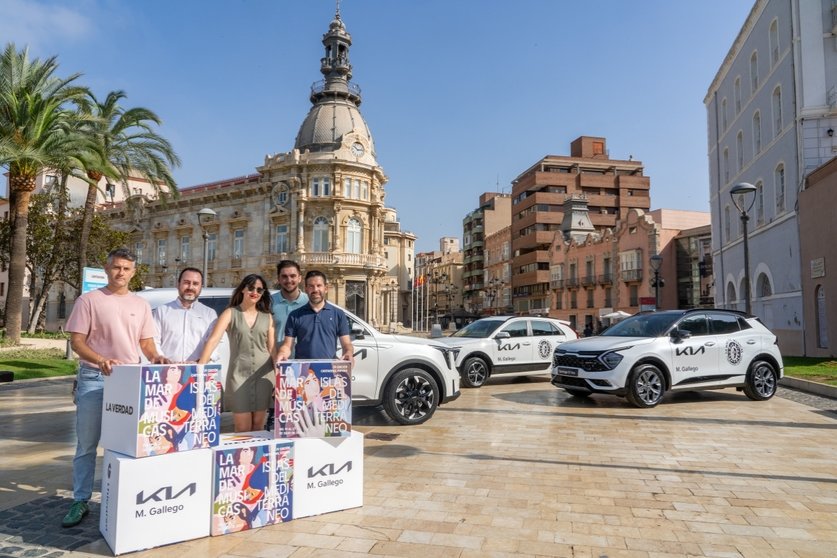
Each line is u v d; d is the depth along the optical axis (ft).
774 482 18.40
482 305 309.01
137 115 82.02
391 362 28.04
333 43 173.88
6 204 186.19
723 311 36.55
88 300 15.40
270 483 14.71
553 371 35.91
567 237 212.23
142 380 13.19
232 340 17.38
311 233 156.87
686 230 156.35
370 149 168.04
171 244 182.19
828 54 72.49
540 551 13.05
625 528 14.46
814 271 68.28
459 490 17.56
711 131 115.55
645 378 32.76
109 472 13.64
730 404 34.73
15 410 34.88
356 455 16.08
